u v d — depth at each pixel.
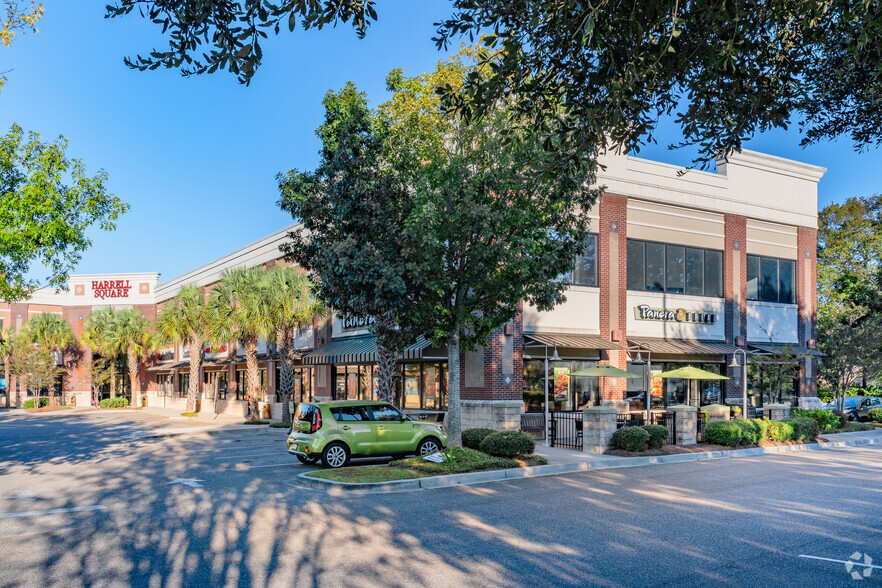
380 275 14.86
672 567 7.66
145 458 18.84
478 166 16.09
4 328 58.00
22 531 9.70
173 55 6.83
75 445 23.33
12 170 17.22
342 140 16.70
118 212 18.50
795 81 8.30
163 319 41.12
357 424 16.48
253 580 7.19
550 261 15.41
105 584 7.13
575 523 9.92
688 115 8.68
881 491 12.80
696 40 7.68
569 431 22.02
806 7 7.12
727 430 20.12
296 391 37.12
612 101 7.54
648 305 27.52
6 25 13.80
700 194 29.23
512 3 7.66
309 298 30.98
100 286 59.53
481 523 9.92
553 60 7.95
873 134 9.66
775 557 8.11
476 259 15.26
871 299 37.25
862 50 8.14
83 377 57.59
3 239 16.12
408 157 16.89
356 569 7.55
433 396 25.88
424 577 7.24
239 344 43.91
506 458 15.98
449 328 16.19
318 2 6.81
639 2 7.11
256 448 21.19
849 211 50.12
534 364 24.80
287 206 18.34
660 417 22.67
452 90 8.71
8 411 51.66
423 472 14.32
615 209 26.77
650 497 12.13
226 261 45.97
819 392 41.50
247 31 6.70
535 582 7.09
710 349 27.64
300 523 9.97
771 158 31.75
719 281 29.81
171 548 8.59
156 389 59.69
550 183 9.45
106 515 10.80
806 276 32.69
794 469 16.11
